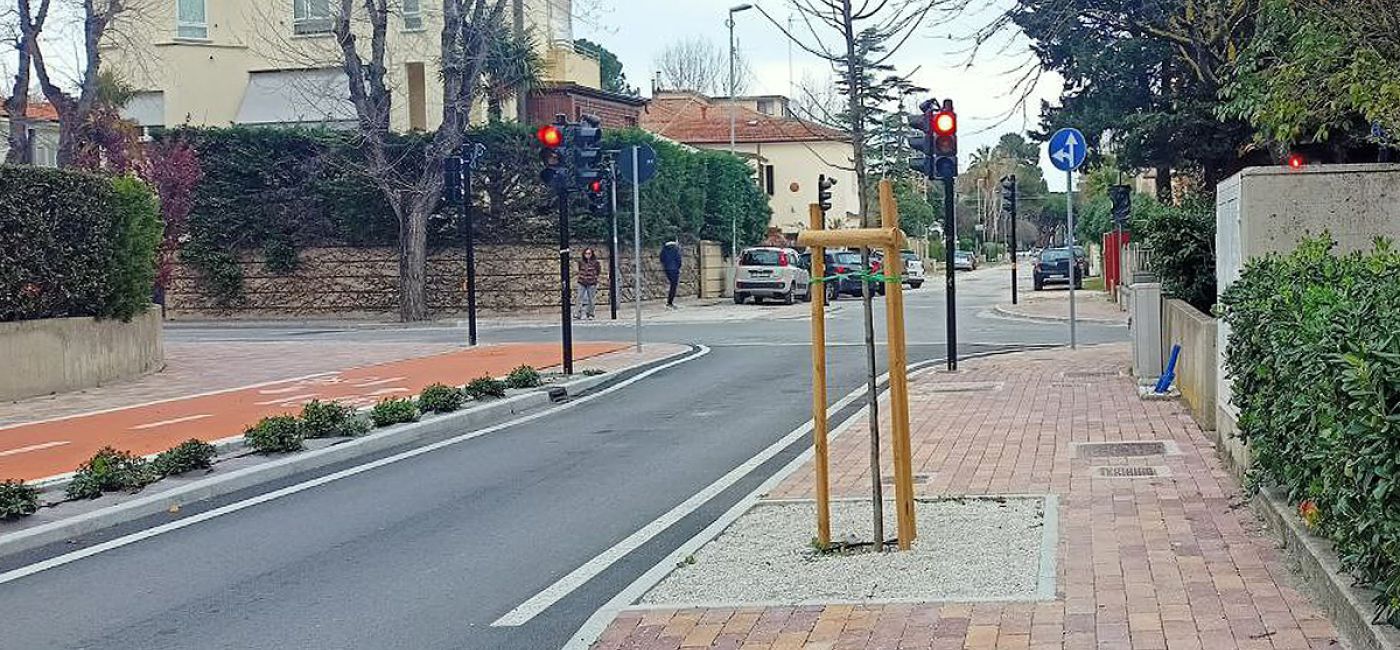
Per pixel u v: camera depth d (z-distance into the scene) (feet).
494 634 23.89
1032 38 67.00
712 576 26.43
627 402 59.31
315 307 136.46
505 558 29.94
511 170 131.64
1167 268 54.85
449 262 134.00
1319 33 41.55
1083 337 90.12
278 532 33.78
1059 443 41.09
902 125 93.66
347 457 45.98
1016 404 51.24
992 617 22.24
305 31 148.66
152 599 27.32
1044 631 21.26
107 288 68.80
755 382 65.31
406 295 126.93
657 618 23.62
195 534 33.88
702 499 36.24
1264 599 22.21
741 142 244.01
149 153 130.31
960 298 157.38
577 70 170.19
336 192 134.41
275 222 136.26
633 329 108.88
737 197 178.09
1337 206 32.68
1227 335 33.04
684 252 163.63
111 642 24.26
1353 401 17.95
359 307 135.64
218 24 149.38
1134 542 26.91
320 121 143.23
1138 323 54.39
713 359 78.02
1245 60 50.01
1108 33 84.43
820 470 28.14
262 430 44.88
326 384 67.46
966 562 26.14
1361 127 57.52
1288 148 57.57
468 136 131.64
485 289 133.28
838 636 21.84
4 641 24.56
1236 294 29.25
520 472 41.86
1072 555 26.09
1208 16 62.95
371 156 125.29
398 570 29.12
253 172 135.95
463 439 49.73
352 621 25.09
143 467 39.52
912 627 22.00
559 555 30.07
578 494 37.68
